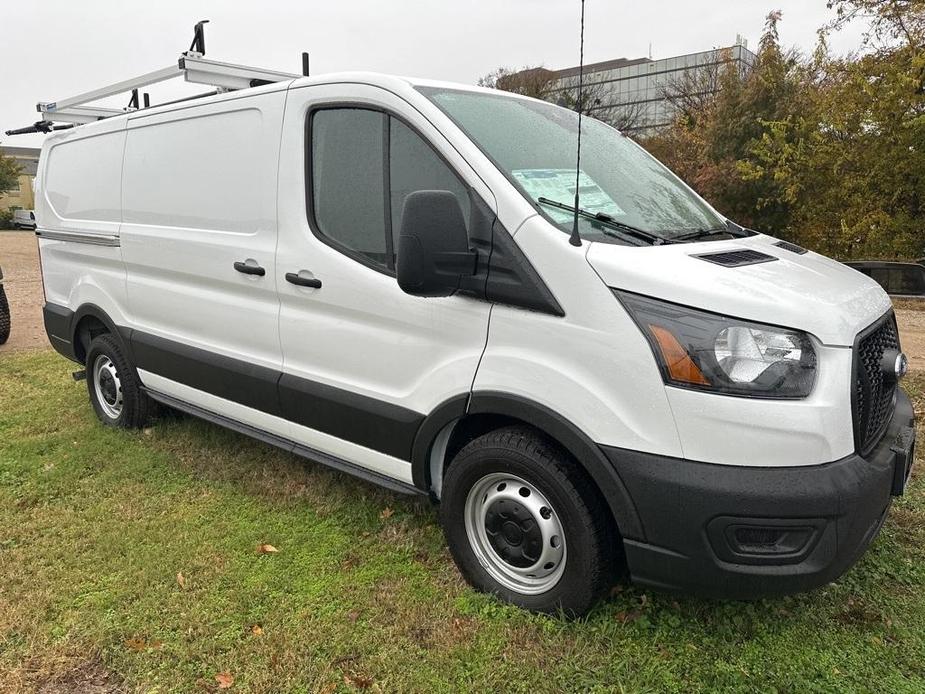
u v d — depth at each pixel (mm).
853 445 2412
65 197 5312
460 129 2898
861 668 2619
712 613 2918
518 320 2688
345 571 3281
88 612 2988
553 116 3576
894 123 13031
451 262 2631
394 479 3334
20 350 8047
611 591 2939
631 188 3279
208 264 3957
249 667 2662
